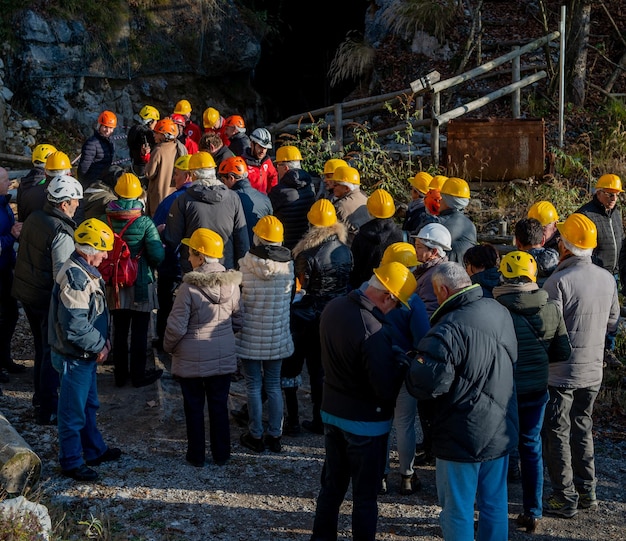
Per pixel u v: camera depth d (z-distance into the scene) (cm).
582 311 484
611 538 476
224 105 1464
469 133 1020
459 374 397
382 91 1316
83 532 450
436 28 1309
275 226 538
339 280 573
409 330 455
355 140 1163
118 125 1324
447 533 410
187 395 534
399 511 497
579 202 998
